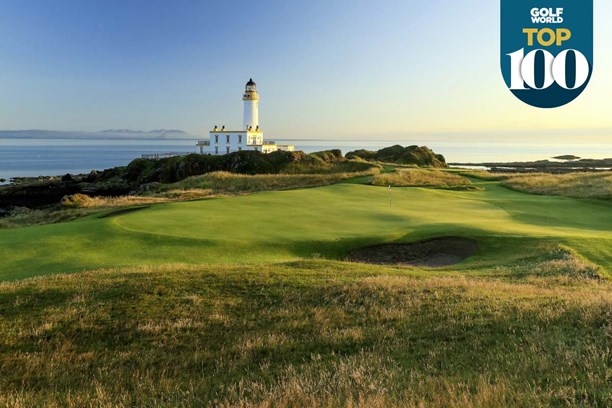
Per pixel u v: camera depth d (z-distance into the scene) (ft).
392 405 20.67
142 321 38.63
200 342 35.12
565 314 33.17
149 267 56.39
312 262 60.70
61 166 554.87
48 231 77.15
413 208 110.63
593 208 115.44
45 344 34.96
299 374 27.37
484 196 139.54
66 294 44.45
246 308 41.83
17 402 26.17
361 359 28.63
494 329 32.14
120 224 80.64
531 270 58.18
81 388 28.66
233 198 118.42
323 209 104.63
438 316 36.47
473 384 22.94
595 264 61.31
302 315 39.58
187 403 24.97
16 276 56.95
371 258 72.90
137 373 30.22
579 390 20.75
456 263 71.67
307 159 274.16
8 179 337.31
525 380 22.61
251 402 23.32
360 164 265.13
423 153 343.05
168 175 273.33
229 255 67.87
